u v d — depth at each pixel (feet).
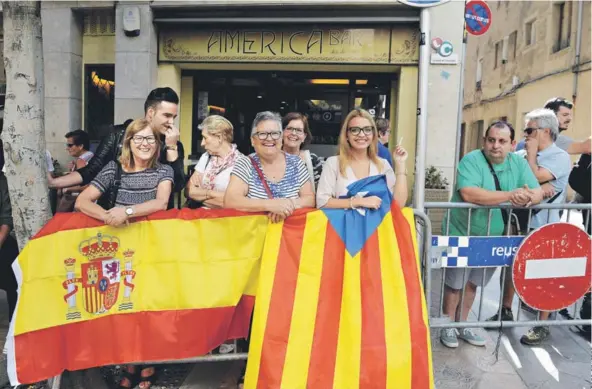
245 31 25.41
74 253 10.01
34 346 9.77
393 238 10.31
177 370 12.39
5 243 12.80
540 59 49.80
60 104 26.27
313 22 24.36
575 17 42.60
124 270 10.28
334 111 27.94
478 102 69.97
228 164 12.57
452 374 12.21
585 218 13.41
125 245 10.25
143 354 10.32
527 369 12.53
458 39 24.88
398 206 10.56
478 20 24.94
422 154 13.14
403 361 9.64
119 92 25.22
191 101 27.58
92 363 10.17
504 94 59.67
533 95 51.26
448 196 23.53
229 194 10.63
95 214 9.91
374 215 10.41
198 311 10.42
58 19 25.79
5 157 10.98
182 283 10.36
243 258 10.55
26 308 9.73
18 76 10.68
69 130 26.40
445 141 25.45
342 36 25.08
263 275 10.19
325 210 10.48
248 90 28.04
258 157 11.15
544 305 12.48
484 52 67.41
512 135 12.75
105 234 10.15
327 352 9.82
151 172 10.55
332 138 28.17
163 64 26.04
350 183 11.04
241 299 10.78
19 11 10.55
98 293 10.16
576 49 42.09
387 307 9.93
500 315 12.74
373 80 27.32
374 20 24.22
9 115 10.78
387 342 9.71
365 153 11.51
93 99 27.50
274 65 26.14
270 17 24.66
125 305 10.28
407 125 25.45
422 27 12.91
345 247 10.27
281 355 9.74
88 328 10.12
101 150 11.94
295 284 10.16
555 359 13.08
